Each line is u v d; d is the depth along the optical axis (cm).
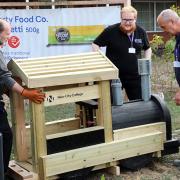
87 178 416
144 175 425
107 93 406
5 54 757
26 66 383
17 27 759
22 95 368
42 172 380
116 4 789
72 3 772
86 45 781
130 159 429
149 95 450
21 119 409
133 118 429
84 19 775
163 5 1667
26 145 415
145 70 444
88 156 398
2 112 372
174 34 423
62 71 383
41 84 369
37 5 766
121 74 495
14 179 396
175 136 545
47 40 772
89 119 440
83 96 395
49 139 382
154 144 436
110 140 412
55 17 769
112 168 421
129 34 488
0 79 367
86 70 392
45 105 378
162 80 926
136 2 1631
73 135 392
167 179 414
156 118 445
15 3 757
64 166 387
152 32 1641
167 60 894
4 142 376
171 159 467
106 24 778
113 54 493
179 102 438
